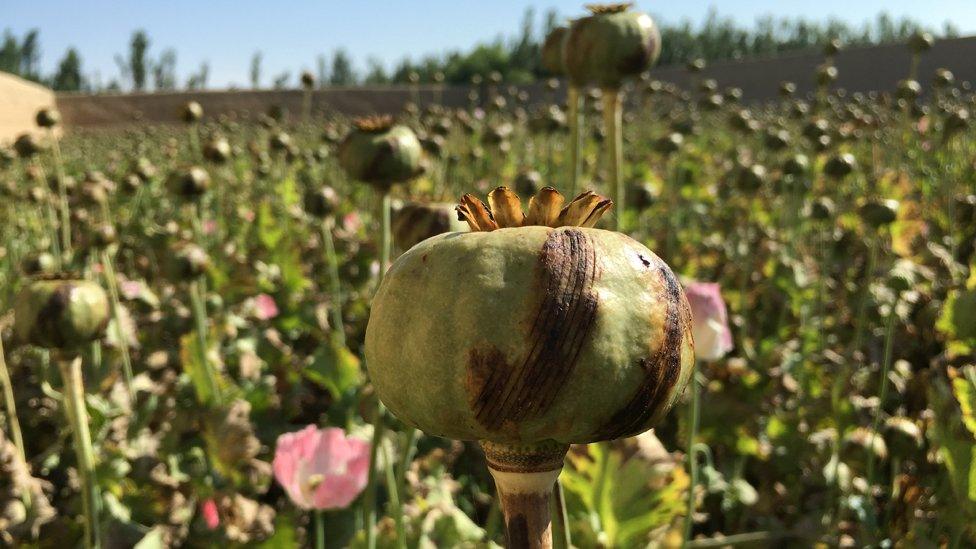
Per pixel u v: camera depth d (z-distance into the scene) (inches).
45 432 130.0
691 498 79.5
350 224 252.2
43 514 96.7
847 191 276.5
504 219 33.1
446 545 90.8
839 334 170.1
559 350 28.1
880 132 382.0
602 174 294.2
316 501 86.2
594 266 29.1
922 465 97.7
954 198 206.7
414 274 30.7
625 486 76.8
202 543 95.5
